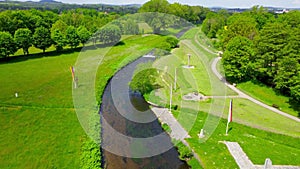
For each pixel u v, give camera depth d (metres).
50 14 90.06
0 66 51.84
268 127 27.34
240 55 39.25
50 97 36.09
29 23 72.12
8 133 26.33
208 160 22.36
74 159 22.09
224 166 21.45
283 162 21.80
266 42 38.16
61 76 45.78
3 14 68.12
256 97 35.97
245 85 39.41
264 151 23.55
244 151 23.52
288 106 32.50
